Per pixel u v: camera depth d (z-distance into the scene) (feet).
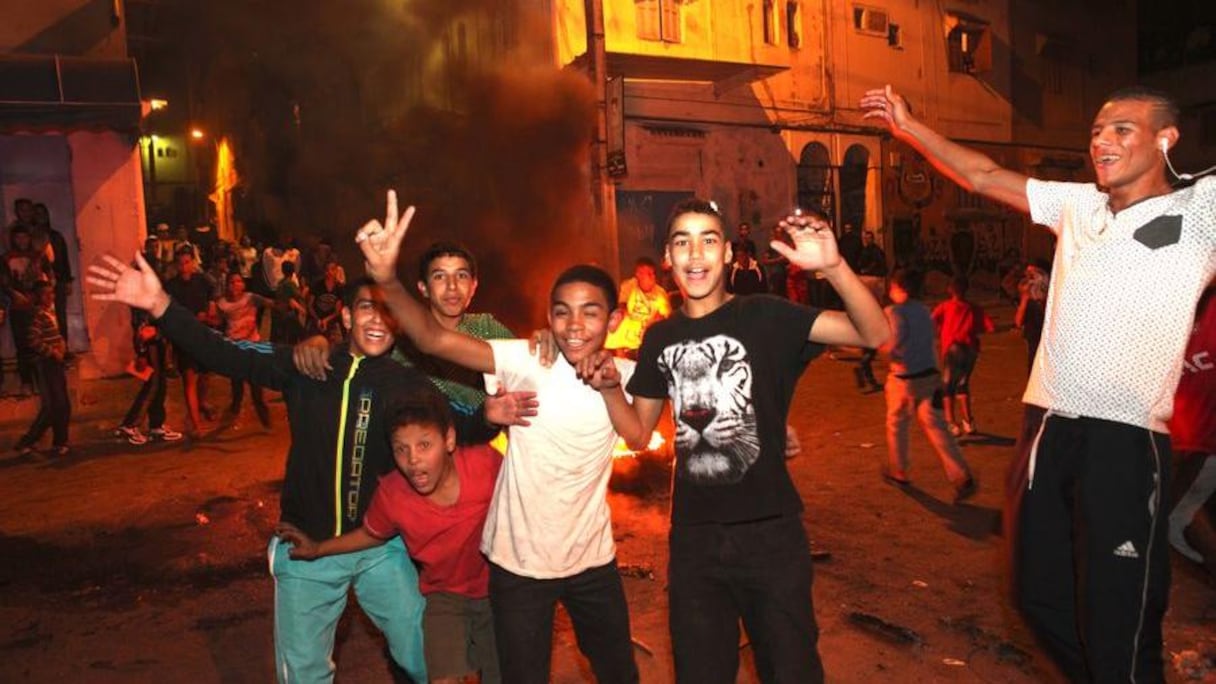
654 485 22.97
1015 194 9.89
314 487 10.12
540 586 9.50
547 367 9.51
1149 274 8.52
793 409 34.06
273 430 32.58
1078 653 9.24
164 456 28.86
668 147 66.54
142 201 45.68
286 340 40.40
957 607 15.03
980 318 27.78
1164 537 8.74
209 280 36.91
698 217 9.01
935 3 84.17
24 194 43.70
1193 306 8.48
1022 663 12.94
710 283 9.04
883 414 32.27
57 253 40.19
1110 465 8.69
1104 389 8.71
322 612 10.24
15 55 40.68
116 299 9.68
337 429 10.08
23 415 34.12
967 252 87.30
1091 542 8.76
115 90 41.57
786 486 8.84
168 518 22.12
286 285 40.19
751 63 61.05
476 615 10.41
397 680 12.45
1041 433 9.21
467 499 9.93
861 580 16.37
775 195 72.38
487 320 13.61
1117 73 102.32
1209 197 8.39
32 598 17.08
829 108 75.61
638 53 59.16
